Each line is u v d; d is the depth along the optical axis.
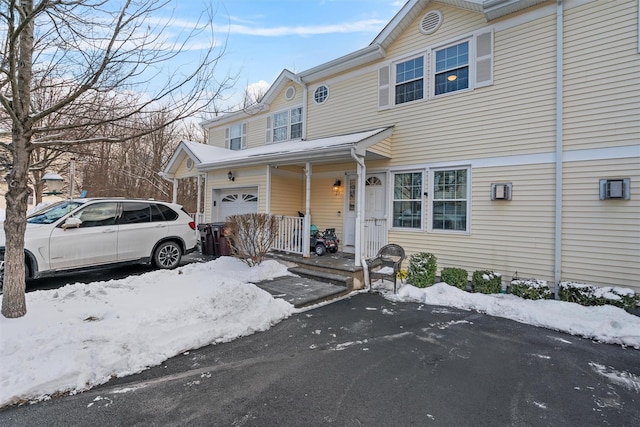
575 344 4.12
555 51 6.16
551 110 6.18
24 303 3.70
